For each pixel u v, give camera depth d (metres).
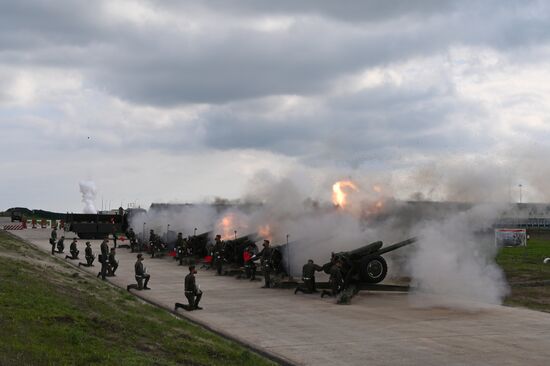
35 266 29.61
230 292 29.30
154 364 13.27
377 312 23.19
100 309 19.50
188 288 23.73
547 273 35.66
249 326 20.41
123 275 37.09
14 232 83.69
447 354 16.12
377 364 15.11
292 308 24.28
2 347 11.80
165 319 20.67
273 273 33.16
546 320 21.28
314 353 16.36
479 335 18.64
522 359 15.57
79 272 37.09
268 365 15.06
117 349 13.99
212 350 15.82
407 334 18.84
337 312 23.23
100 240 73.19
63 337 13.79
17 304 16.22
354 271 27.69
